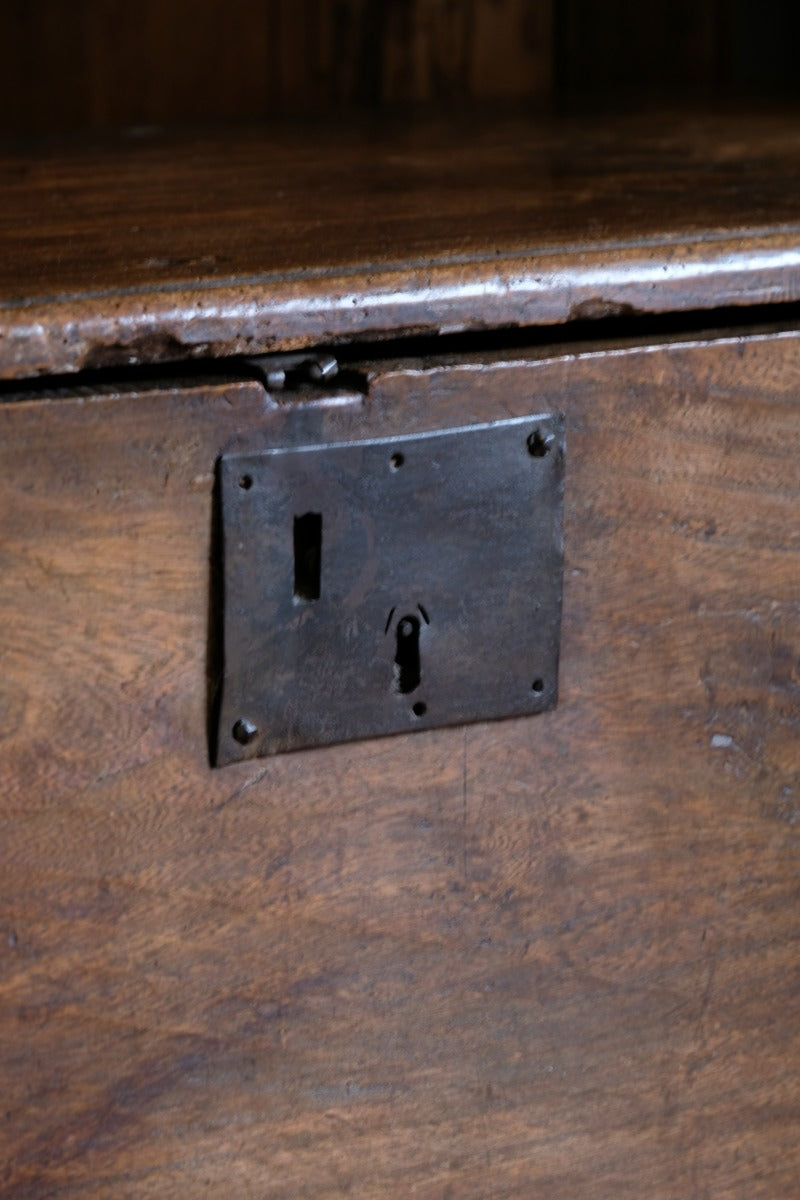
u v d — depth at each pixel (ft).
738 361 3.61
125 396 3.31
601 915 3.76
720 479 3.65
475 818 3.64
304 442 3.41
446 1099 3.73
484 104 5.13
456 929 3.67
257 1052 3.59
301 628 3.47
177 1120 3.58
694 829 3.78
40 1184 3.51
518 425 3.51
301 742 3.51
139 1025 3.51
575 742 3.67
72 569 3.34
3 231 3.68
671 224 3.68
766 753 3.80
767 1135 3.97
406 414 3.45
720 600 3.71
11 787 3.37
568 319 3.52
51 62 5.02
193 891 3.51
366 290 3.42
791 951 3.91
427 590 3.52
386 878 3.61
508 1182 3.81
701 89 5.33
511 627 3.59
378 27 5.25
